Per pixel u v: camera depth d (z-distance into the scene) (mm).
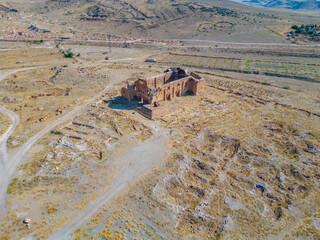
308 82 95250
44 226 34625
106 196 39844
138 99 73188
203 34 186000
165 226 35000
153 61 130625
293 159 47188
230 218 35750
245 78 102750
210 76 107562
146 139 54688
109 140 54500
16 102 75750
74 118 64688
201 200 39000
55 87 88562
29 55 128750
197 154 49656
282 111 69562
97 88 88000
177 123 61938
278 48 136750
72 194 40094
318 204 37125
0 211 36812
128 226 34875
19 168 45844
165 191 40906
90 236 33250
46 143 53812
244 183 42031
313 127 58312
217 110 70000
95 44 165250
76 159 48031
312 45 138500
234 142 53250
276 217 35875
